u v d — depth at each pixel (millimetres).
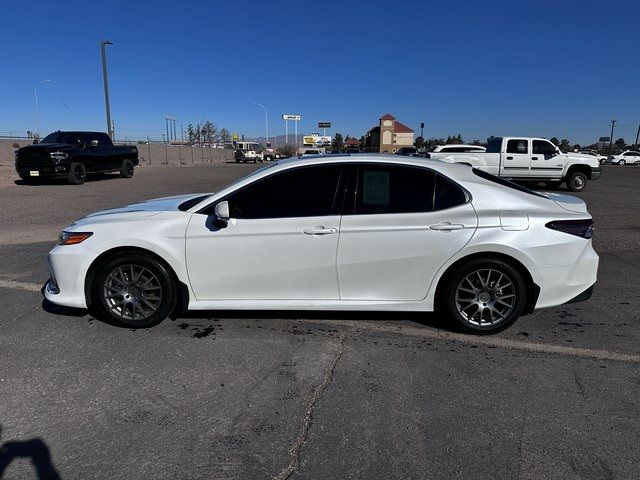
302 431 2922
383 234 4105
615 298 5336
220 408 3154
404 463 2646
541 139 18797
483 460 2672
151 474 2555
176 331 4328
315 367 3713
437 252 4113
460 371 3662
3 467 2598
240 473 2566
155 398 3270
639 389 3410
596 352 3996
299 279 4199
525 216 4137
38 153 18453
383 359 3852
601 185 21625
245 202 4199
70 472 2564
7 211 11914
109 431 2912
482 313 4246
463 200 4160
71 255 4242
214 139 97688
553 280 4172
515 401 3256
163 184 20125
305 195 4184
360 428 2953
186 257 4191
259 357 3863
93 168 20812
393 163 4203
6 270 6395
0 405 3168
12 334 4254
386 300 4242
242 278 4215
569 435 2891
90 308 4426
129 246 4215
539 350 4023
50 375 3559
